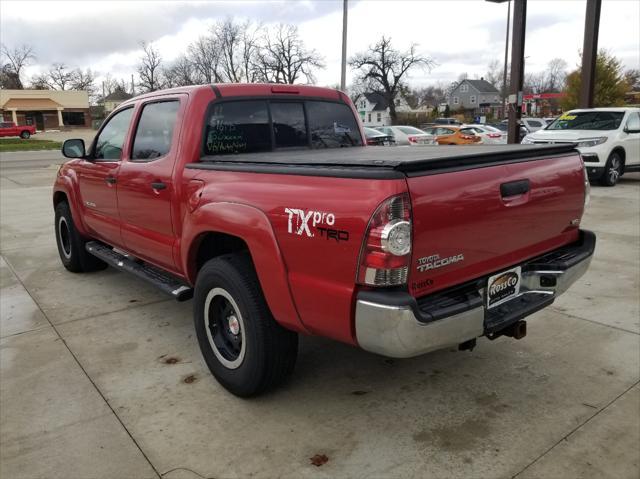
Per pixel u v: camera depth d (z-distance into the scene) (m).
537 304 3.09
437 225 2.50
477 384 3.43
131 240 4.44
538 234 3.19
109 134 4.81
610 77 41.88
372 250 2.37
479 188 2.69
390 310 2.36
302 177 2.71
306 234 2.63
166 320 4.59
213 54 68.50
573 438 2.85
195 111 3.67
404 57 71.25
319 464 2.68
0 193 13.14
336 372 3.62
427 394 3.32
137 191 4.13
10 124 49.84
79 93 68.50
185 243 3.52
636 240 6.95
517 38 14.51
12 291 5.42
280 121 4.18
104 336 4.27
